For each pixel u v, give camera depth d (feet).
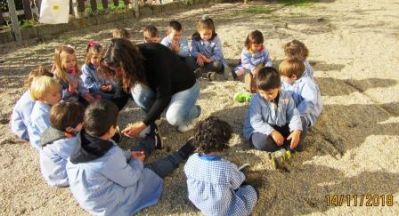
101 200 9.17
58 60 13.15
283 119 11.62
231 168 9.23
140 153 10.73
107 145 8.99
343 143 12.38
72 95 13.16
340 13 25.90
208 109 14.49
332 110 14.17
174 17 26.32
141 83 10.59
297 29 22.93
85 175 8.89
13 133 13.57
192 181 9.37
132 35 22.76
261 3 29.19
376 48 19.66
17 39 21.80
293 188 10.63
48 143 10.14
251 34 16.24
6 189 11.03
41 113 11.00
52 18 20.85
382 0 28.76
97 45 13.74
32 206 10.41
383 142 12.36
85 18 24.11
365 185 10.64
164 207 10.16
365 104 14.52
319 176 11.03
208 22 16.93
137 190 9.86
